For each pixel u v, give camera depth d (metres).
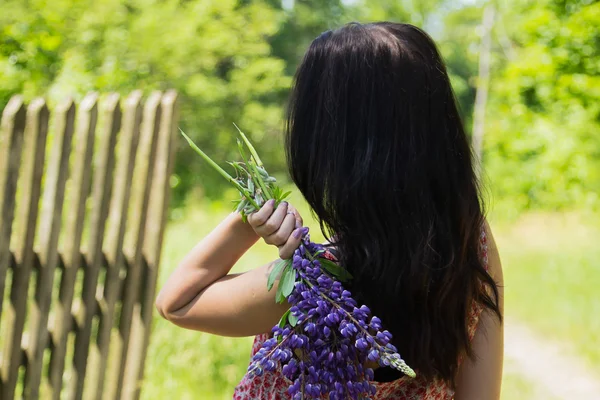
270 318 1.39
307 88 1.39
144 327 3.44
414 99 1.34
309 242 1.36
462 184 1.39
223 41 16.16
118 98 3.24
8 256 2.90
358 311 1.27
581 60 13.91
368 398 1.30
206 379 4.26
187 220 12.73
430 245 1.34
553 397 5.55
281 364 1.40
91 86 8.01
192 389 4.12
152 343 4.43
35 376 3.08
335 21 33.19
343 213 1.34
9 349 2.98
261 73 20.80
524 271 9.88
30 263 2.98
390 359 1.25
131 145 3.29
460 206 1.39
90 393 3.34
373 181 1.32
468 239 1.42
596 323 7.25
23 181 2.94
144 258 3.43
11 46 7.59
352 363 1.29
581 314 7.56
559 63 14.08
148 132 3.36
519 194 16.34
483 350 1.55
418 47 1.38
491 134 17.45
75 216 3.13
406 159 1.33
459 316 1.43
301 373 1.29
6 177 2.85
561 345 6.84
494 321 1.56
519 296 8.58
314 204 1.39
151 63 14.54
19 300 2.97
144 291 3.44
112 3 11.83
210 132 18.91
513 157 16.78
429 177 1.35
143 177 3.37
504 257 11.05
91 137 3.14
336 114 1.34
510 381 5.82
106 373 3.49
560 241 12.35
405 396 1.46
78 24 10.48
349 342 1.29
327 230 1.43
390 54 1.35
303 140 1.39
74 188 3.13
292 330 1.28
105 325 3.31
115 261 3.30
